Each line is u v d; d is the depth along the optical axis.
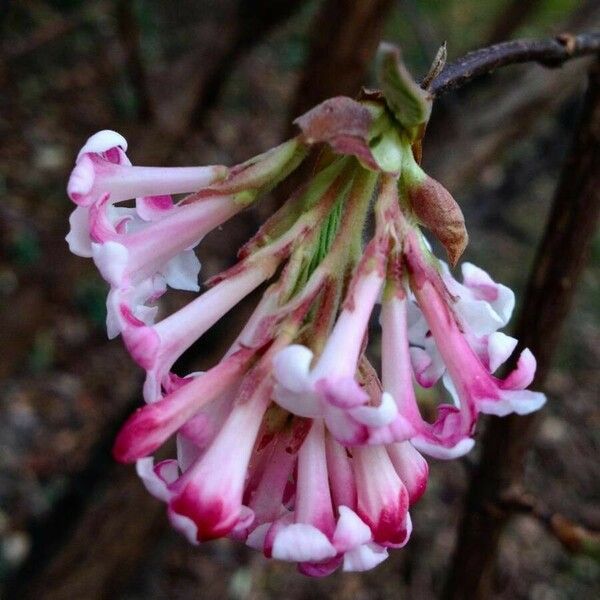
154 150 0.23
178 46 0.49
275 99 0.52
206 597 0.28
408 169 0.06
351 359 0.06
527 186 0.43
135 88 0.23
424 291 0.06
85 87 0.48
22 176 0.42
